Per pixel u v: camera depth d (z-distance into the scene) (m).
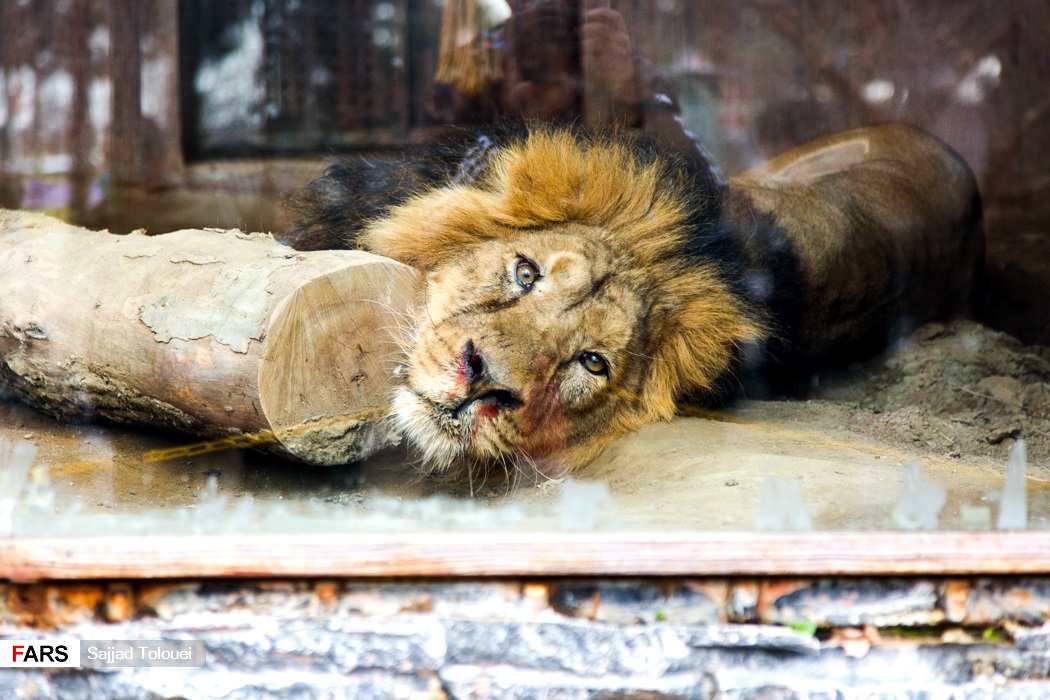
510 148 5.80
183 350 4.62
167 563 3.51
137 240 5.43
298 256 4.95
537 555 3.57
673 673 3.66
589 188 5.62
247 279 4.68
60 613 3.59
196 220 6.62
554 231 5.56
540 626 3.63
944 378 6.81
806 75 12.54
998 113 12.59
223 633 3.60
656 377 5.73
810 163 9.30
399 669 3.63
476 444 4.98
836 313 6.75
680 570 3.60
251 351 4.47
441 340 4.99
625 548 3.59
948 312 8.25
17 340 5.12
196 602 3.60
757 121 12.18
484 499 4.73
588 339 5.28
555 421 5.20
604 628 3.64
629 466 5.08
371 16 10.20
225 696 3.59
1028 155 12.28
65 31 9.23
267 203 7.13
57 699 3.62
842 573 3.62
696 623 3.67
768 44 12.42
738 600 3.67
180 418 4.83
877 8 12.98
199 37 10.16
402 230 5.62
